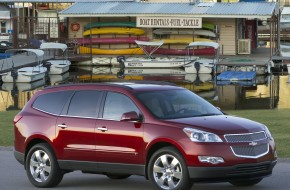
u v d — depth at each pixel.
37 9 99.56
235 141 13.47
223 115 14.60
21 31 91.62
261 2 83.31
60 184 15.95
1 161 19.48
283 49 75.94
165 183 13.71
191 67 70.50
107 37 83.50
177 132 13.57
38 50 69.94
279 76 68.38
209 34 81.81
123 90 14.60
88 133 14.69
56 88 15.59
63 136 15.05
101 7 84.88
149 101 14.34
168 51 80.94
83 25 85.44
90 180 16.47
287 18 94.00
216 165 13.27
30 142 15.62
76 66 78.62
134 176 16.94
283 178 16.08
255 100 49.81
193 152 13.34
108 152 14.40
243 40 81.75
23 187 15.62
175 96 14.73
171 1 92.25
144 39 82.50
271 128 24.91
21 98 53.50
